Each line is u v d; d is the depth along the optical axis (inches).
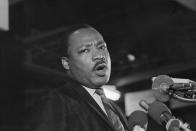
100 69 53.2
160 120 51.7
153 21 199.9
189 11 188.2
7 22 64.2
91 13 177.6
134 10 186.4
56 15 161.0
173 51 239.3
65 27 166.6
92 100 51.0
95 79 53.0
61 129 43.6
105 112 52.9
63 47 55.1
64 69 55.0
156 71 255.6
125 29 205.5
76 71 53.4
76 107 47.3
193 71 257.8
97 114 49.0
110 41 215.5
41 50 131.5
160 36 218.7
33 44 130.6
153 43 227.9
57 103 45.9
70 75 54.3
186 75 261.6
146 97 262.7
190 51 237.5
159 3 183.0
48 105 44.8
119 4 180.1
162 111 51.9
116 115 53.6
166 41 226.5
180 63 252.1
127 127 54.9
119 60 239.8
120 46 224.8
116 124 51.4
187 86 54.0
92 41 53.6
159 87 55.1
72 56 53.4
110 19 189.9
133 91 264.4
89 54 53.1
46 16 157.6
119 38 215.0
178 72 261.1
